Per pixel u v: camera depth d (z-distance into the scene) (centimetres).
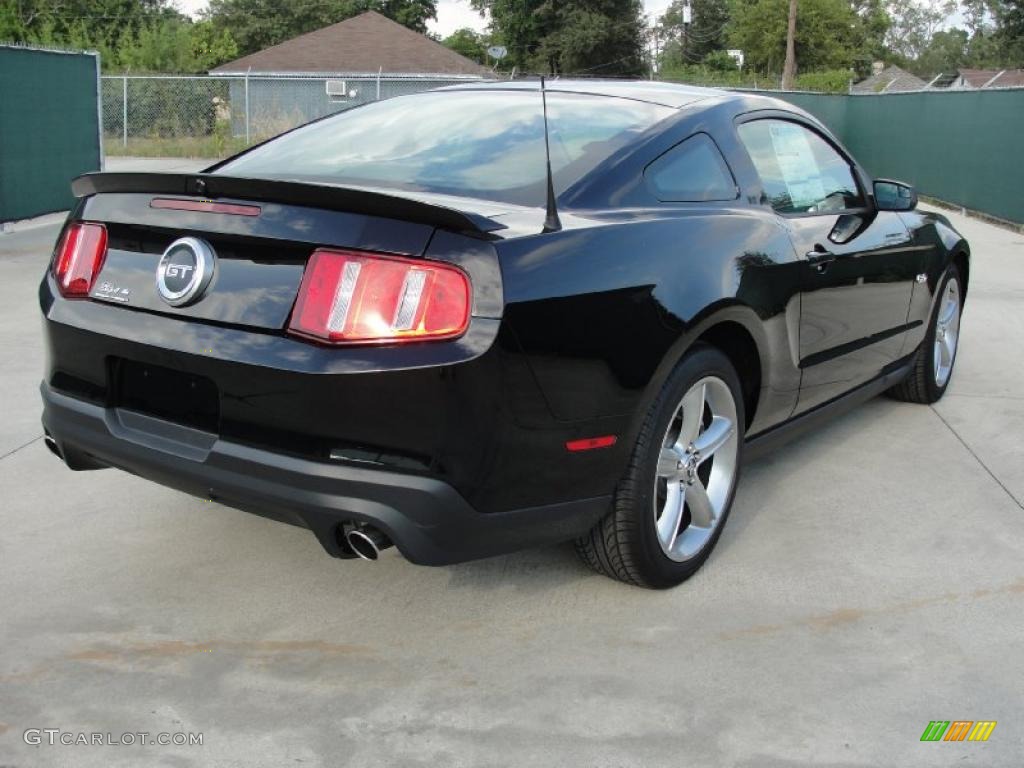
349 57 3912
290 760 228
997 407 521
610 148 305
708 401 318
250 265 249
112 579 312
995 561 338
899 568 331
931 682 264
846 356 399
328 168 312
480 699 253
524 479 252
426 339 232
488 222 241
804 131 398
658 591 311
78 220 288
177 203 264
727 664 271
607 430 265
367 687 258
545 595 308
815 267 355
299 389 236
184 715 243
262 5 6119
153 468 265
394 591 309
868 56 7206
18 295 758
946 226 505
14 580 309
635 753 232
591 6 4894
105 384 276
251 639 280
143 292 266
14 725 237
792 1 4291
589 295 255
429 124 335
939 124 1923
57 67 1220
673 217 298
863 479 414
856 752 234
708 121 339
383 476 235
